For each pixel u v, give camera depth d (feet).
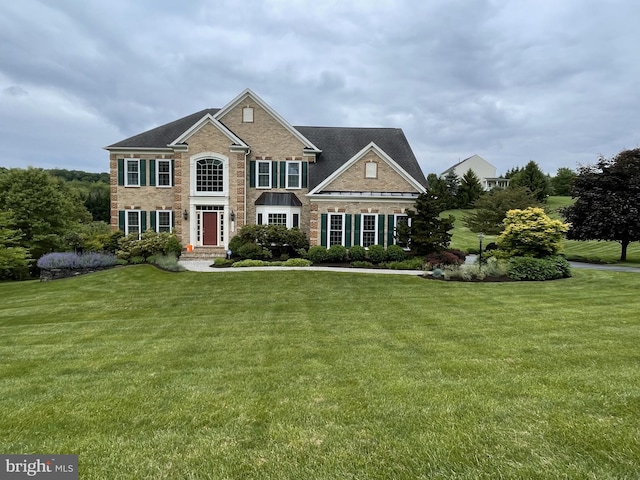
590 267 75.82
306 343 26.20
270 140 87.66
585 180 89.86
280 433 13.60
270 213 85.61
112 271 63.21
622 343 24.18
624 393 16.11
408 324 31.01
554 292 44.78
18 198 93.35
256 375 20.04
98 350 26.04
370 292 46.88
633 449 11.74
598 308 35.58
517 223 60.03
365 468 11.30
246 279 56.29
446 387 17.40
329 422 14.35
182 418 15.07
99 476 11.32
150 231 78.28
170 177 86.69
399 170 77.66
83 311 41.14
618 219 82.69
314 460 11.81
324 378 19.24
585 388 16.75
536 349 23.15
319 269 64.54
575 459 11.35
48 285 58.54
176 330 31.63
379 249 71.67
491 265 57.67
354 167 77.97
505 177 296.51
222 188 84.38
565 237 92.38
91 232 108.78
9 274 90.17
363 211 76.02
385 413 14.90
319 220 75.82
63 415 15.52
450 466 11.22
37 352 25.86
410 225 74.28
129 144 86.53
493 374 19.01
